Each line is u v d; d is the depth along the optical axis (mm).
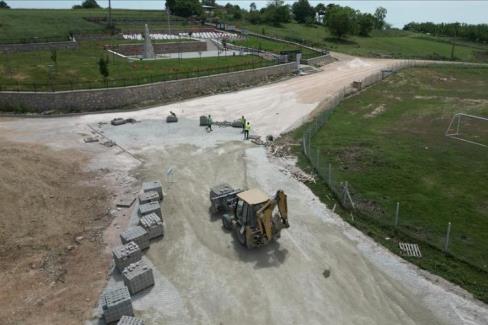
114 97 39469
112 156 28203
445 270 16125
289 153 28578
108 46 63031
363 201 21516
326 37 100375
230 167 26281
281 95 44812
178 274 16125
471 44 108000
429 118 37562
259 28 102500
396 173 24953
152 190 21828
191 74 47125
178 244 18062
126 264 16125
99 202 21812
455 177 24500
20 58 53469
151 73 47656
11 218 19109
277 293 14984
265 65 54500
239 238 17969
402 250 17453
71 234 18797
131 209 21141
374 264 16594
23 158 24844
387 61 70938
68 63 51312
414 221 19516
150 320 13852
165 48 66250
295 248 17656
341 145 29906
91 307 14445
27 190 21328
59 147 29406
